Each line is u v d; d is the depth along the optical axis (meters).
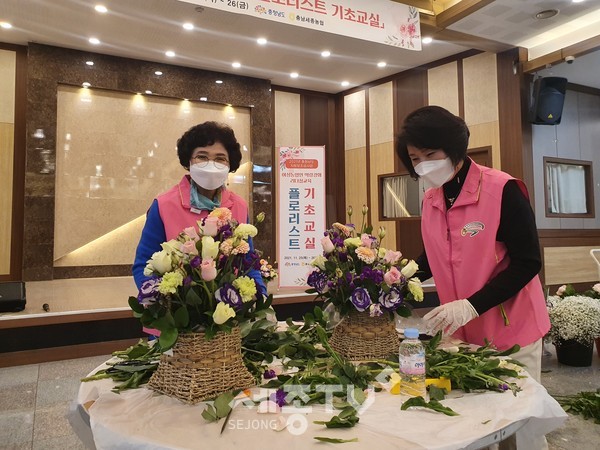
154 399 0.97
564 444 2.22
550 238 5.95
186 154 1.56
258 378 1.10
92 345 3.78
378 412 0.90
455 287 1.46
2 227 6.37
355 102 8.41
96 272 6.81
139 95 7.17
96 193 6.85
